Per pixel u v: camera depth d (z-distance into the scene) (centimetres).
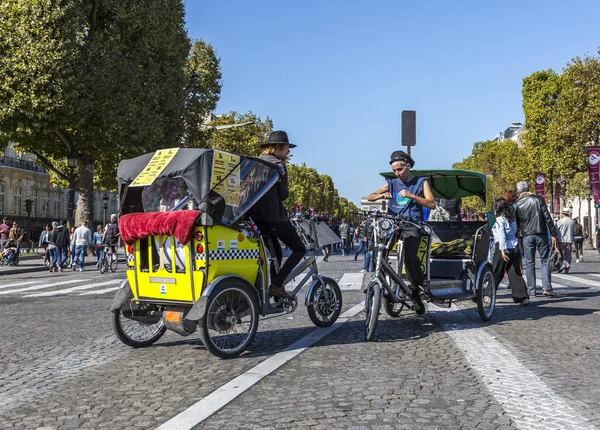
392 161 689
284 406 388
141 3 2583
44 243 2522
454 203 1028
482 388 424
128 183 579
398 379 452
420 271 663
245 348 555
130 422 363
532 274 1008
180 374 483
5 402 416
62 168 3441
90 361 545
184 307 560
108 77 2384
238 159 556
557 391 415
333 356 535
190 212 525
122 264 2516
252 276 576
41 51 2244
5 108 2248
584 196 4453
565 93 3372
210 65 3719
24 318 864
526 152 4588
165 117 2828
